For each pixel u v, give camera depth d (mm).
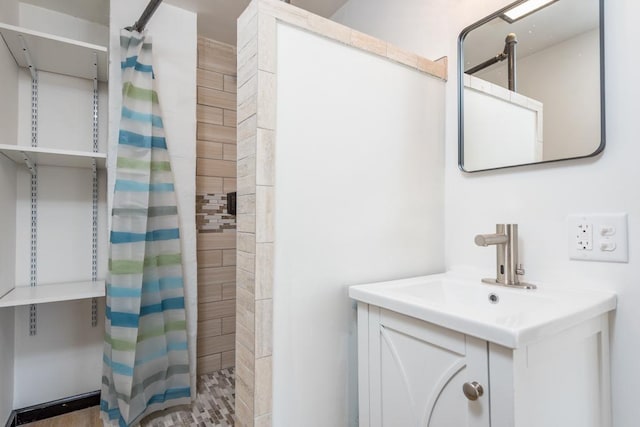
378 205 1151
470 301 1089
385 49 1178
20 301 1396
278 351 928
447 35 1350
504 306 990
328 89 1042
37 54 1575
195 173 1876
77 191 1834
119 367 1395
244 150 962
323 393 1000
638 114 853
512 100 1120
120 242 1439
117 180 1453
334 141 1051
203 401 1720
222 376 2020
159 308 1577
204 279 2078
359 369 977
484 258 1207
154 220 1599
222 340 2127
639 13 853
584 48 952
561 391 714
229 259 2166
